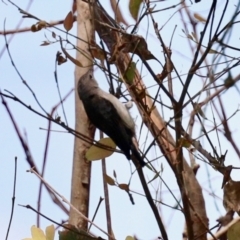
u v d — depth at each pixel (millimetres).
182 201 9203
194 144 9219
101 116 10648
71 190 11250
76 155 11359
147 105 9891
